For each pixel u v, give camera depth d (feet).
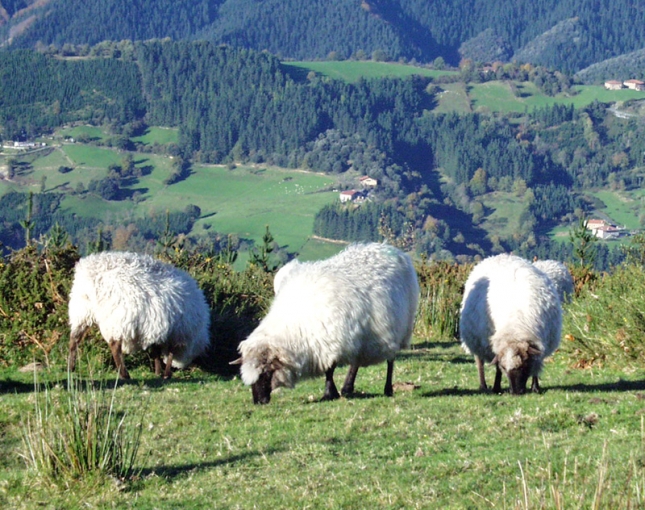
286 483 25.73
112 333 42.70
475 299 38.65
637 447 25.76
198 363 49.39
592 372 44.57
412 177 534.78
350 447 29.32
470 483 24.39
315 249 366.63
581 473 24.04
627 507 19.90
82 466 26.50
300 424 32.53
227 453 29.48
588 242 69.92
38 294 49.11
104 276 42.57
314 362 35.68
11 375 44.01
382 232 79.82
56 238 56.03
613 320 46.47
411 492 24.04
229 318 52.75
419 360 49.60
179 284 44.37
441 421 31.76
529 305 36.83
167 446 30.48
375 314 35.88
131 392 38.50
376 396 37.68
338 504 23.66
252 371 35.06
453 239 366.84
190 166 599.57
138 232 403.54
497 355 35.99
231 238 76.54
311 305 35.19
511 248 380.99
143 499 25.26
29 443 27.32
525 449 27.17
